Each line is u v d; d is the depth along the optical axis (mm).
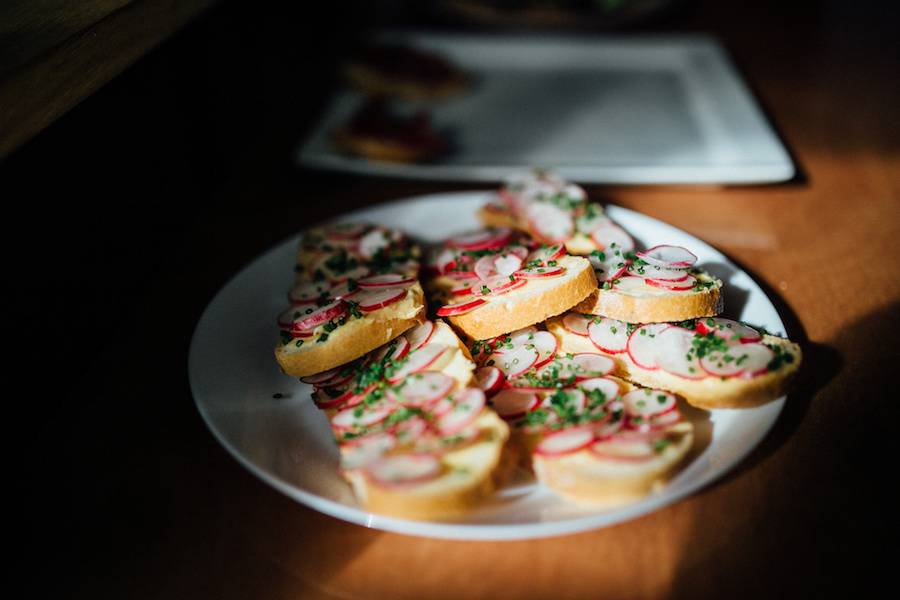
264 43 940
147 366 490
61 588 378
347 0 1133
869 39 957
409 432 403
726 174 642
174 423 453
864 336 488
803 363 470
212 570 384
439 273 530
